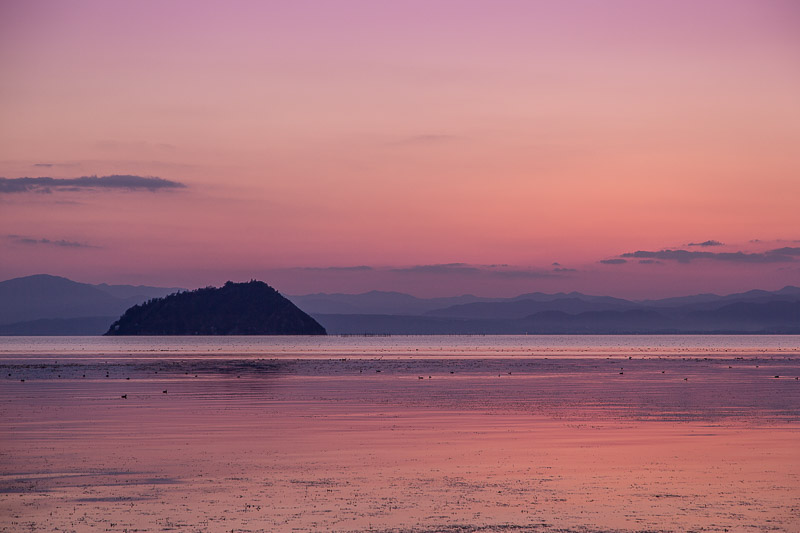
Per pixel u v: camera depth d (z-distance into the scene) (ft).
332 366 407.23
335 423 148.46
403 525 72.28
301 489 87.40
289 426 143.54
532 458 107.34
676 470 98.02
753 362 468.34
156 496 84.12
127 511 77.56
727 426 143.23
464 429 138.92
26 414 165.68
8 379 294.05
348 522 73.31
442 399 202.08
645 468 99.45
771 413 165.78
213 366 406.00
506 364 435.94
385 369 374.84
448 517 75.05
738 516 75.31
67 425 145.28
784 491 85.92
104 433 133.59
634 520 73.87
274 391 231.91
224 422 150.20
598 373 339.16
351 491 86.33
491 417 158.81
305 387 249.34
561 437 128.36
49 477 94.27
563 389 239.09
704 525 72.23
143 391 232.32
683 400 198.39
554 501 81.41
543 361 484.33
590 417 158.40
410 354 636.07
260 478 93.56
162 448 116.57
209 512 77.10
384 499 82.48
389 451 113.70
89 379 294.25
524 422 149.89
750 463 103.04
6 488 88.22
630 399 201.57
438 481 91.66
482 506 79.30
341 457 108.47
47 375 321.52
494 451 113.50
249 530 70.69
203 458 107.65
